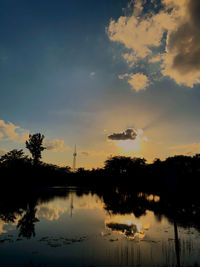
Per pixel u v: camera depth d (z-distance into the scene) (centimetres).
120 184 9325
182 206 2672
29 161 6744
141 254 1069
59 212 2369
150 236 1395
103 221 1881
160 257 1025
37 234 1457
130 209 2583
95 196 4344
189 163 4969
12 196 4150
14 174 5981
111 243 1259
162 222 1823
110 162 9775
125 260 995
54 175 9119
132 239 1334
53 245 1221
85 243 1254
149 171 7319
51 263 960
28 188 6191
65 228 1627
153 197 4050
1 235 1440
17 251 1121
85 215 2184
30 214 2225
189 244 1224
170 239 1327
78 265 938
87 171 11769
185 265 939
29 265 941
